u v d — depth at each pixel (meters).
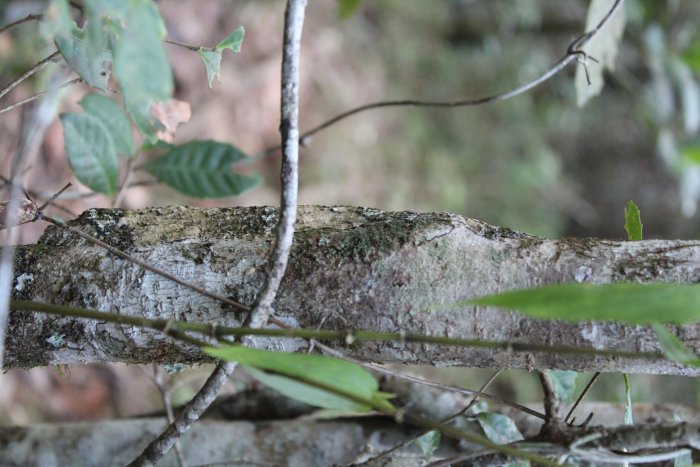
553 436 1.23
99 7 1.08
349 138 4.02
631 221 1.27
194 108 3.13
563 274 1.20
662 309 1.08
